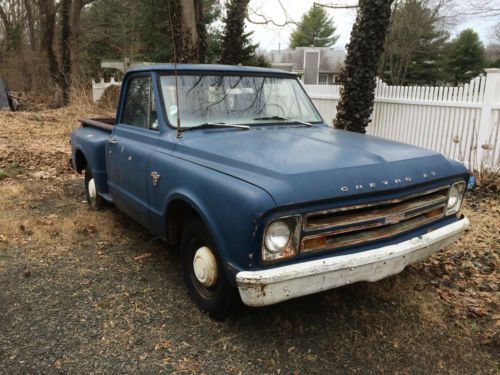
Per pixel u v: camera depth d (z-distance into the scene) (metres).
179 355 3.05
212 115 4.08
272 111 4.43
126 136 4.55
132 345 3.15
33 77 24.02
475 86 7.78
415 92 8.73
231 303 3.26
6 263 4.41
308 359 3.04
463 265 4.54
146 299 3.74
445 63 47.72
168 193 3.57
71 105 17.52
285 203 2.68
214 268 3.26
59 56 22.25
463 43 47.84
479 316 3.62
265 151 3.28
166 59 26.78
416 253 3.27
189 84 4.14
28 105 20.28
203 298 3.48
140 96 4.42
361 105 8.70
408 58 38.59
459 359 3.10
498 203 6.49
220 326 3.37
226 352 3.09
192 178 3.27
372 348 3.18
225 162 3.21
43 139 11.45
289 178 2.80
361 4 8.41
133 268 4.32
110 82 21.06
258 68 4.61
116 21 26.95
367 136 4.12
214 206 3.00
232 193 2.85
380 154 3.34
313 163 3.03
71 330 3.31
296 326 3.40
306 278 2.80
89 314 3.52
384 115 9.33
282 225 2.73
